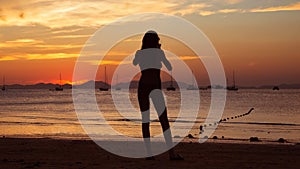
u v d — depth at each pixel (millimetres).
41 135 21000
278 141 17984
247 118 39844
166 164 7957
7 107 69625
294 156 9812
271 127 29297
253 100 104312
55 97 142250
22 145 12680
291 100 102125
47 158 9344
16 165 8180
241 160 8844
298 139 20188
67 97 140125
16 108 65625
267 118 40281
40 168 7652
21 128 27125
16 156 9820
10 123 32062
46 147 11992
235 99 111875
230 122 34312
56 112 52375
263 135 23125
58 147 11953
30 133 23109
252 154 10242
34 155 9992
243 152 10711
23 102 96000
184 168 7441
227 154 10156
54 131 24516
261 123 33125
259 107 66188
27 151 10922
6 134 22234
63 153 10383
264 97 132500
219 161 8594
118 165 7871
